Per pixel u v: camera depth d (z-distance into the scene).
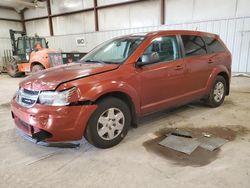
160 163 2.49
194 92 3.95
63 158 2.67
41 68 9.95
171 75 3.46
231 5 8.34
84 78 2.63
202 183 2.12
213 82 4.27
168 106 3.57
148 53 3.12
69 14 13.70
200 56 3.97
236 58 8.54
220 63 4.38
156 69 3.25
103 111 2.73
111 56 3.42
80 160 2.61
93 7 12.34
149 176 2.26
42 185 2.17
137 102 3.08
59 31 14.54
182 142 2.96
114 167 2.44
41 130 2.52
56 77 2.69
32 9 15.41
